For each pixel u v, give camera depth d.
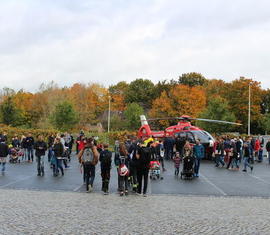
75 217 10.34
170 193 15.16
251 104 75.56
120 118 80.00
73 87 97.56
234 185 17.61
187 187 16.81
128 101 102.00
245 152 23.38
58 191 15.14
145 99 101.56
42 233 8.66
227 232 9.07
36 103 85.94
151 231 9.00
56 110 59.34
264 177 20.72
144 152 14.20
